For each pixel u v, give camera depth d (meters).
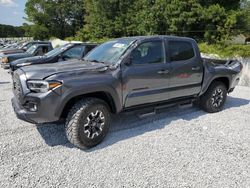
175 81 4.63
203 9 19.53
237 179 2.97
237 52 11.56
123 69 3.90
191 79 4.92
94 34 35.97
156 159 3.39
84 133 3.56
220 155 3.54
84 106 3.53
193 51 5.00
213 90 5.40
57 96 3.30
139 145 3.80
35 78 3.33
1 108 5.59
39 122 3.39
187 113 5.45
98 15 35.31
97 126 3.73
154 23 22.28
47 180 2.87
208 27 19.59
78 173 3.03
